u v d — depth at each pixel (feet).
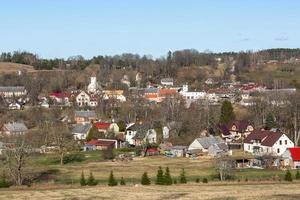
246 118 594.24
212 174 328.70
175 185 280.31
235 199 220.43
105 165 377.91
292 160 358.43
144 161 396.98
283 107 572.92
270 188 260.21
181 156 426.10
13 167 307.78
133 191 255.09
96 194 246.47
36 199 236.02
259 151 428.56
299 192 242.37
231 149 465.88
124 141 497.05
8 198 240.73
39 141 464.24
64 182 303.68
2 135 491.31
